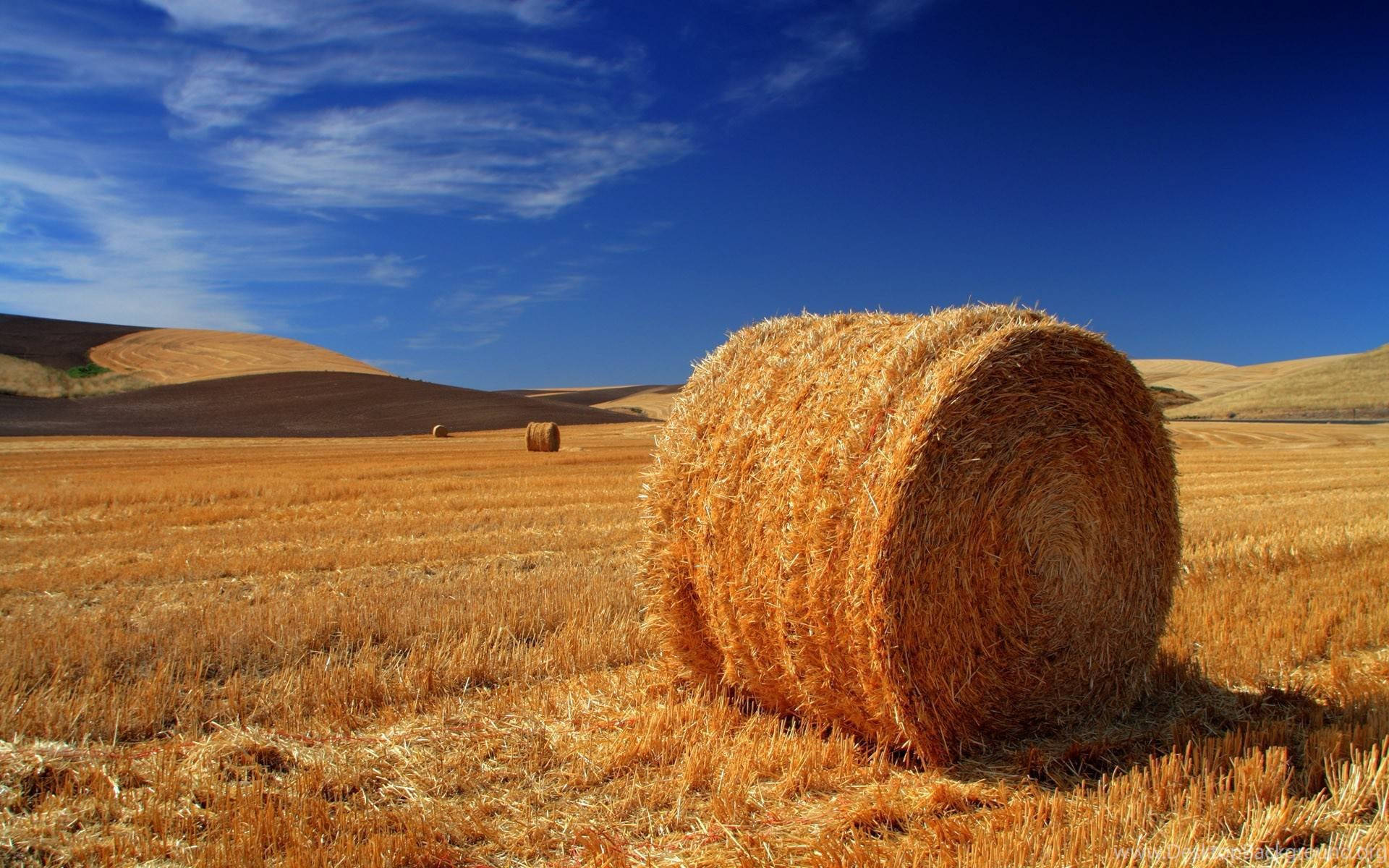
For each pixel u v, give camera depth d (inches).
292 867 145.2
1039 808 158.7
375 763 188.9
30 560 416.5
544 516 551.5
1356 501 605.6
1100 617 217.6
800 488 198.1
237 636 264.5
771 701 222.2
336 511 582.9
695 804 172.6
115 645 255.4
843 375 203.6
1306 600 306.5
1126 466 221.5
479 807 169.2
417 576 378.0
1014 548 200.4
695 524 226.4
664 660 249.4
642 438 1822.1
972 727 196.7
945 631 189.8
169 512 570.6
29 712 205.5
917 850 148.4
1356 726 189.3
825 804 172.4
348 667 249.0
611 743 197.8
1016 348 197.8
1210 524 484.7
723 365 239.6
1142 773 175.8
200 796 173.3
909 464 182.9
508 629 281.0
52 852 152.6
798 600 199.2
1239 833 154.0
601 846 154.9
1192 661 242.7
